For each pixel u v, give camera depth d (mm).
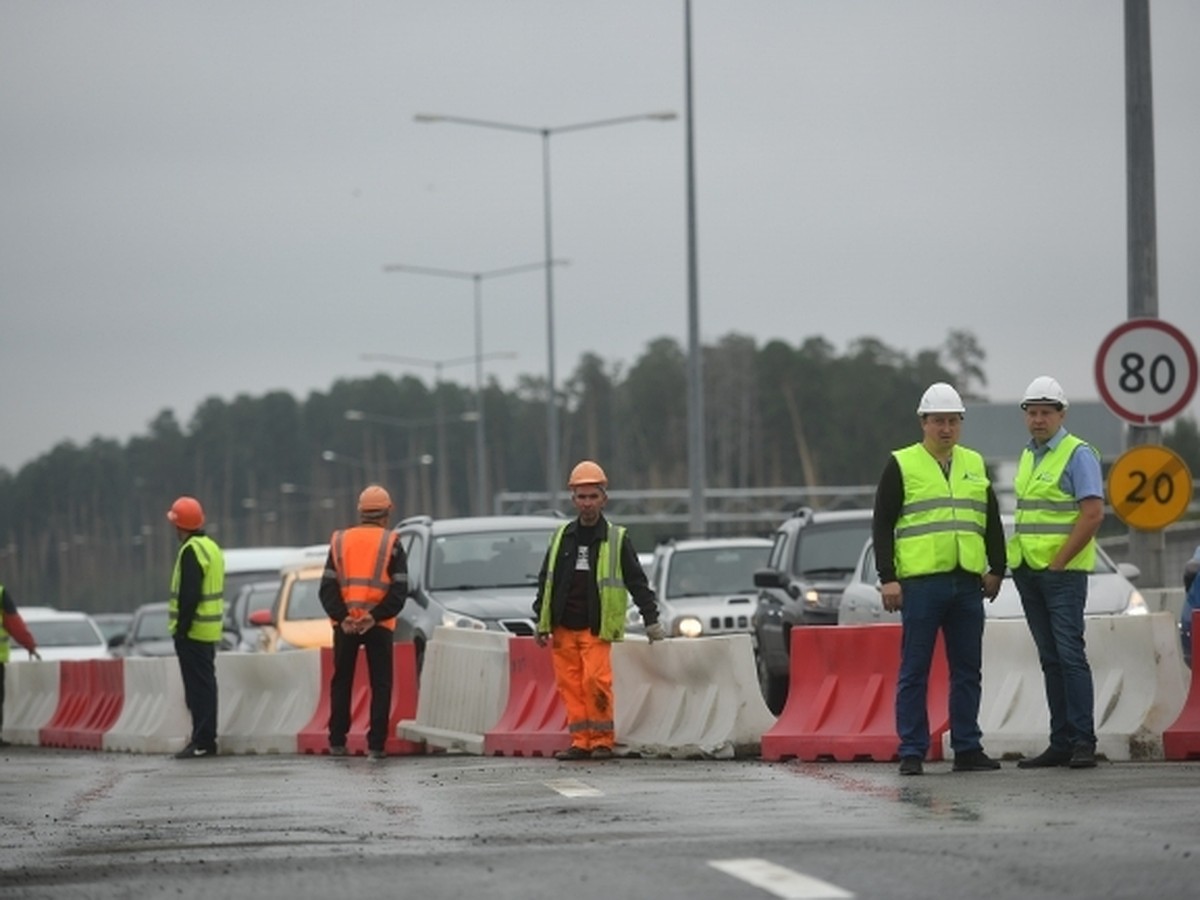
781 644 41406
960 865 14523
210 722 37688
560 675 30297
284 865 16234
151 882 15547
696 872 14523
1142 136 34656
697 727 29547
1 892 15273
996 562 24672
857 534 42156
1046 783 21531
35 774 33094
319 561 54469
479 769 28219
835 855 15227
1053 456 24375
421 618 40688
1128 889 13312
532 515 44312
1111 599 34312
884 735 26953
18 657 72438
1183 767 23906
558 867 15203
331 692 35188
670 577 47781
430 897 13938
